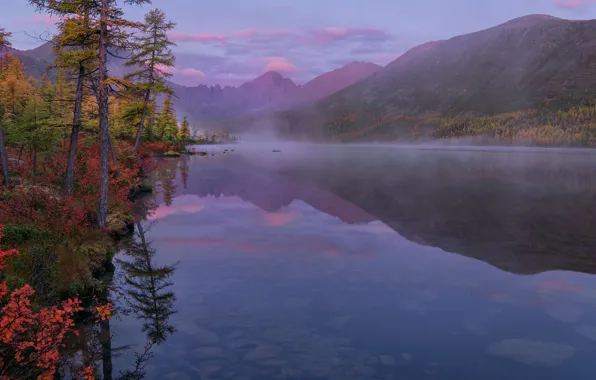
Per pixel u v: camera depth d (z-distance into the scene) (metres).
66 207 13.50
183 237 16.77
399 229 18.70
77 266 10.38
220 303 9.88
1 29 15.43
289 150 154.62
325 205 25.33
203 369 6.89
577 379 6.69
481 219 21.22
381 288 10.98
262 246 15.41
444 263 13.45
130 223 18.09
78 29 14.19
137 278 11.68
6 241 9.65
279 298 10.17
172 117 94.81
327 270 12.59
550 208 24.86
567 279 11.90
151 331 8.34
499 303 10.01
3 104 34.41
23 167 21.66
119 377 6.64
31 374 5.93
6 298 6.32
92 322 8.84
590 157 106.44
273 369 6.88
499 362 7.21
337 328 8.53
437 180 41.34
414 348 7.69
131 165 33.53
